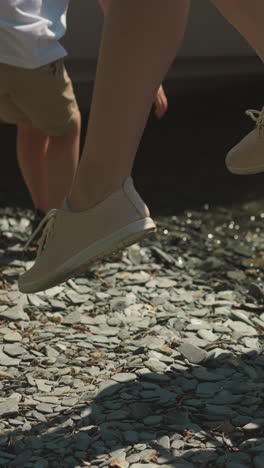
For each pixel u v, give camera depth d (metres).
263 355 2.80
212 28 5.73
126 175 1.78
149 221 1.77
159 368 2.65
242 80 6.17
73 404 2.42
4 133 6.13
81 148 5.71
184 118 6.47
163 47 1.68
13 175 5.39
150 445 2.16
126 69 1.67
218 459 2.09
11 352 2.80
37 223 4.01
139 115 1.71
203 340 2.93
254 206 5.20
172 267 4.08
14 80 3.21
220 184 5.51
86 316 3.21
